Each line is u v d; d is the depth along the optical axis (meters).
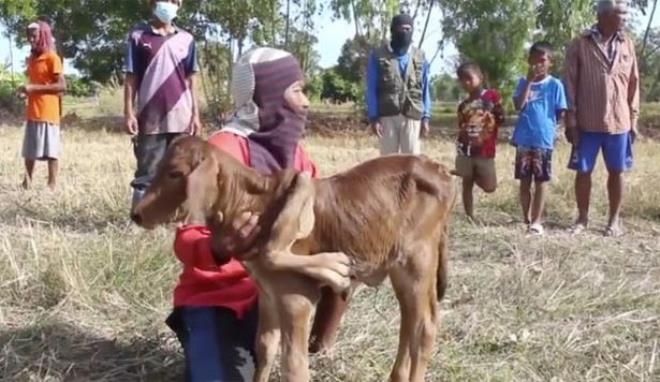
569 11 27.69
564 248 8.38
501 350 5.52
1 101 29.52
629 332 5.86
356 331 5.59
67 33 30.14
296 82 4.40
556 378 5.16
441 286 4.58
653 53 35.66
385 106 9.91
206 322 4.50
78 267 6.34
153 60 8.28
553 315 6.16
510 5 28.19
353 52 38.16
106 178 11.18
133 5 29.02
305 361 4.02
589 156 9.39
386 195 4.23
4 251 6.61
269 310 4.27
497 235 8.91
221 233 3.94
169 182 3.79
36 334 5.55
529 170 9.41
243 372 4.41
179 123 8.31
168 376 5.13
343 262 4.00
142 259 6.51
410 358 4.44
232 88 4.43
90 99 39.09
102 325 5.74
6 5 27.88
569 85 9.35
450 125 30.55
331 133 26.03
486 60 28.64
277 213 3.92
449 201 4.42
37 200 10.02
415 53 9.93
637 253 8.41
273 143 4.36
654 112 33.47
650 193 11.00
